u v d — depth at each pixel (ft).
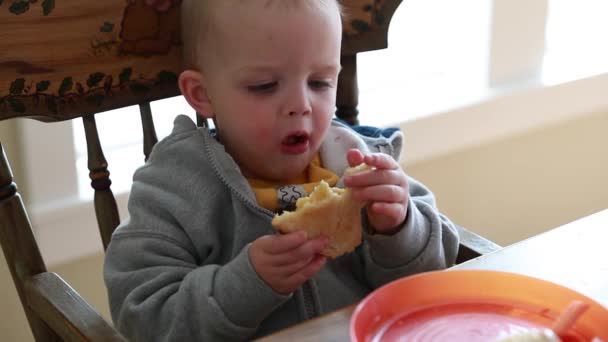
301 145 3.68
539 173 7.19
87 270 5.26
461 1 6.64
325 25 3.57
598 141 7.50
